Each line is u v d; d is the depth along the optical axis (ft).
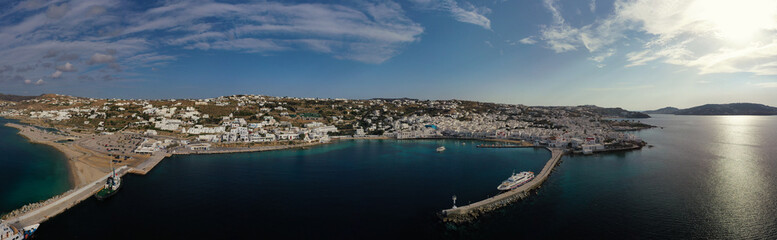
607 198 383.45
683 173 501.56
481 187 430.61
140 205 357.20
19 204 354.33
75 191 384.47
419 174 509.76
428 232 297.12
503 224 313.32
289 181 461.37
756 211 334.85
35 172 481.05
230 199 379.55
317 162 613.11
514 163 606.96
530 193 405.59
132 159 588.50
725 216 323.98
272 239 280.51
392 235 290.76
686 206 352.69
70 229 295.69
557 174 509.76
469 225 310.86
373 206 359.05
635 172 514.27
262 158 654.12
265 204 363.56
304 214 335.88
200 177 480.64
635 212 338.34
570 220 320.91
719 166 549.95
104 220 316.19
